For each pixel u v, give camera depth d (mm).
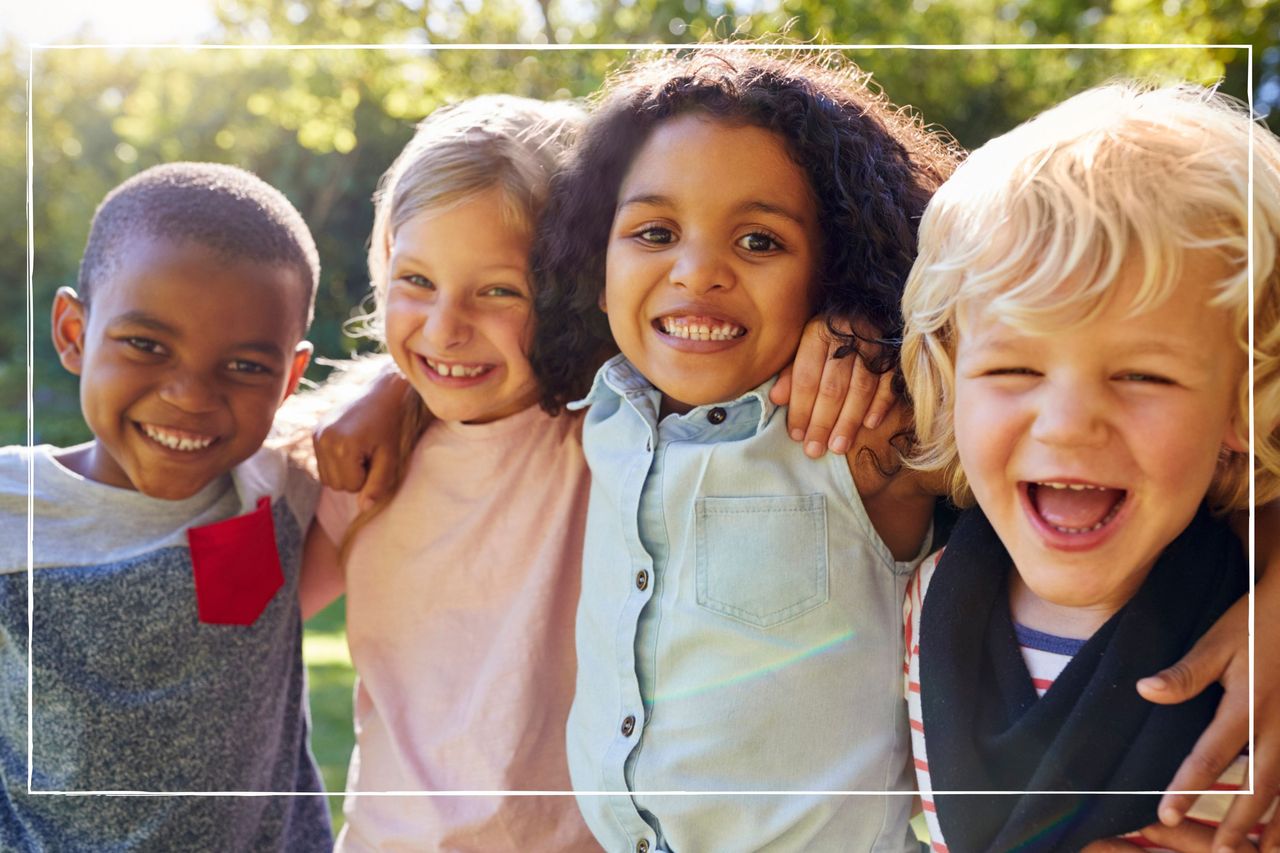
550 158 1312
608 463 1216
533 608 1306
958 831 1044
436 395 1321
